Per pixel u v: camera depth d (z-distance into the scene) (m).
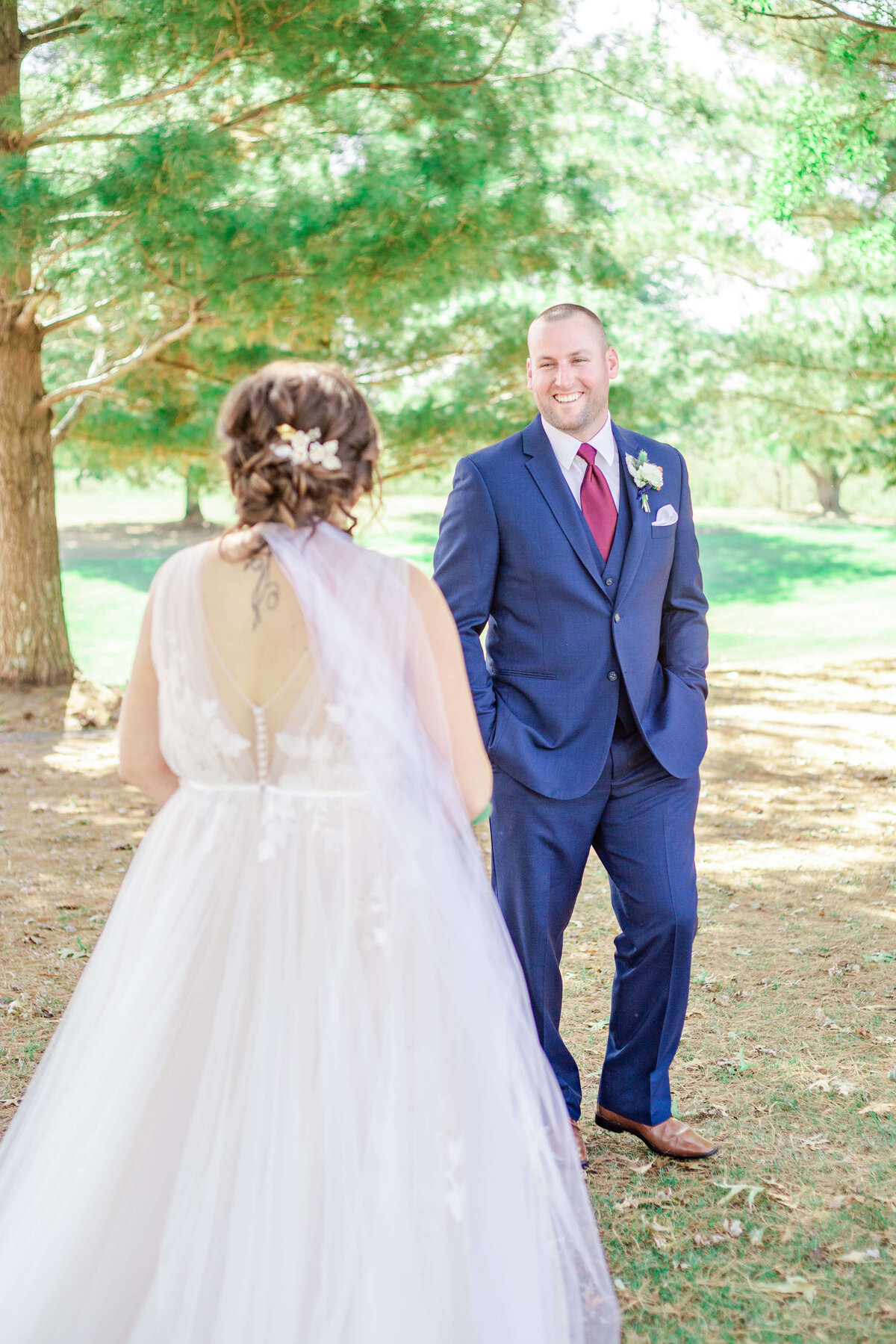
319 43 7.50
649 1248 2.59
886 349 11.22
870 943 4.60
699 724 2.99
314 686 1.89
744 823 6.75
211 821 1.96
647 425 11.69
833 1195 2.77
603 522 2.95
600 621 2.90
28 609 10.89
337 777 1.91
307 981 1.88
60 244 7.46
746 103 11.16
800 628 17.69
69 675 11.09
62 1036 2.06
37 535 10.89
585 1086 3.40
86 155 8.81
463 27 8.09
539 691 2.92
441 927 1.95
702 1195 2.79
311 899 1.89
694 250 12.21
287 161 8.34
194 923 1.93
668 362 12.05
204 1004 1.91
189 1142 1.86
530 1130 2.03
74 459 12.76
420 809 1.98
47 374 13.09
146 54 7.21
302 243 7.43
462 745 2.05
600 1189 2.82
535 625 2.93
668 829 2.90
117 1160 1.88
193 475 12.77
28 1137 2.03
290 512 1.89
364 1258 1.78
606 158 11.50
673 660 3.08
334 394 1.92
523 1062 2.08
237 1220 1.80
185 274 7.56
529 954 2.92
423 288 8.45
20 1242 1.90
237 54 7.49
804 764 8.37
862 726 9.69
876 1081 3.38
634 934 2.93
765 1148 3.01
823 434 12.76
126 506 41.88
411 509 36.31
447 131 7.96
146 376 11.50
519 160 8.58
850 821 6.72
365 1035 1.88
